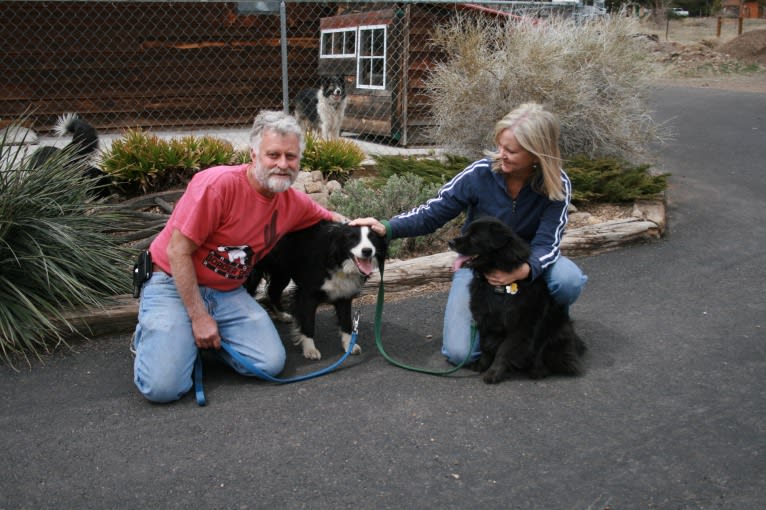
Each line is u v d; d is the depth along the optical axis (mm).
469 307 3295
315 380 3264
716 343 3600
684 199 6602
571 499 2277
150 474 2457
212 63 11383
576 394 3061
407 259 4906
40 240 3855
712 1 39500
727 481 2359
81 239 4035
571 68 6480
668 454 2543
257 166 2996
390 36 8789
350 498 2297
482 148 6629
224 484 2389
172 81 11258
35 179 3998
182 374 2992
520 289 3109
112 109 11055
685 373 3252
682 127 10453
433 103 7129
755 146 8922
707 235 5590
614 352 3521
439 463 2508
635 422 2793
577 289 3227
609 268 4902
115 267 4082
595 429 2740
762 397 2992
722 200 6543
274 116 2979
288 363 3504
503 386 3166
